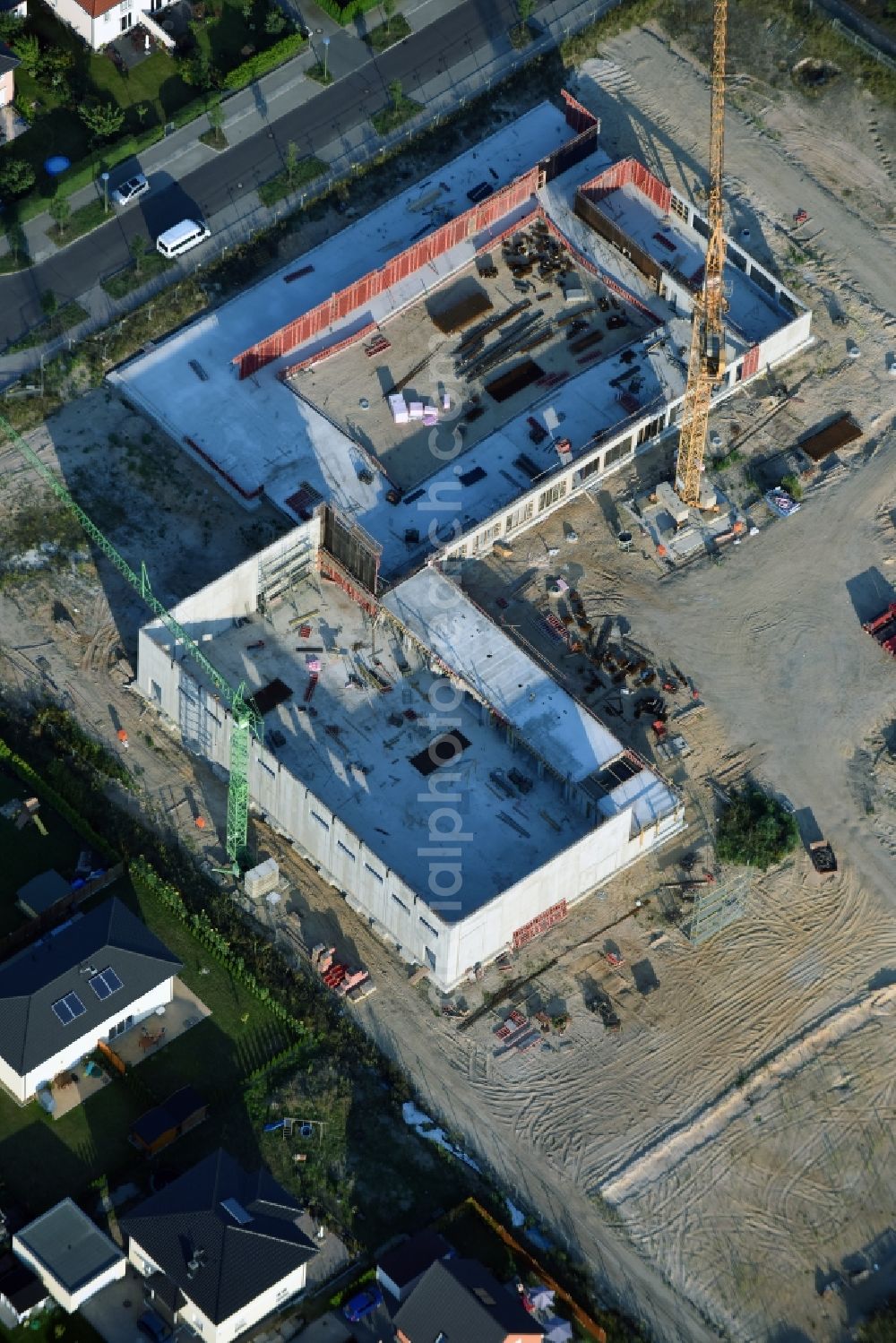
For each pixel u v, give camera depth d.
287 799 148.62
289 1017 141.50
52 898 145.00
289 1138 136.25
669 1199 136.00
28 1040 134.12
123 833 150.25
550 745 151.38
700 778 157.50
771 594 169.12
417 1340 123.50
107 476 171.62
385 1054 141.38
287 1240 126.69
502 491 170.38
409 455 174.12
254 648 159.00
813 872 152.50
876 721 161.50
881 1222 135.62
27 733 156.00
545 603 167.50
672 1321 130.88
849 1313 131.75
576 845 143.88
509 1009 144.38
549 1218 134.62
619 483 175.50
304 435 174.00
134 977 138.38
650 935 148.62
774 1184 137.00
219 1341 124.56
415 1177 135.50
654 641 165.75
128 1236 127.06
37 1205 131.50
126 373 177.25
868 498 175.50
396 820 150.00
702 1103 140.38
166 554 167.50
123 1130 135.50
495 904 141.38
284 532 169.00
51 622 163.00
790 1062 142.62
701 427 166.00
